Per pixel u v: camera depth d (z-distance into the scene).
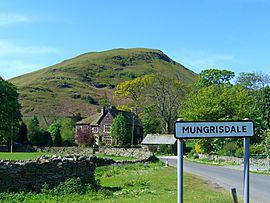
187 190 24.80
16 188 22.39
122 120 102.00
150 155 58.59
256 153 59.16
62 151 82.88
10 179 22.31
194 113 74.12
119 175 34.16
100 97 186.25
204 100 74.88
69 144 100.56
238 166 52.41
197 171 41.59
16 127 88.12
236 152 62.41
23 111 156.62
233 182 31.42
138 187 25.91
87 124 113.62
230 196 22.36
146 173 35.94
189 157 76.06
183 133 11.27
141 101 112.12
